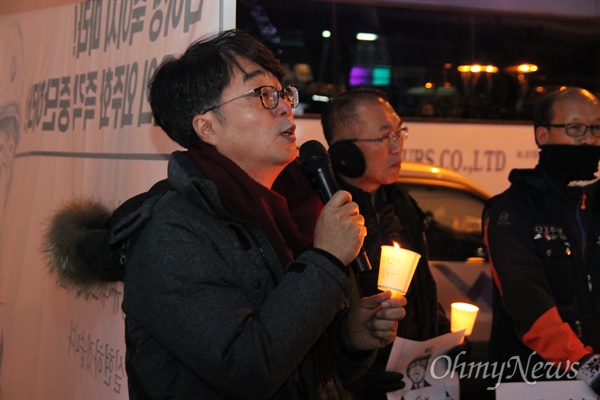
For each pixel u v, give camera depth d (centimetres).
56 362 342
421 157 602
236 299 176
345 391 255
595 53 632
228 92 191
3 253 429
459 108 613
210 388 184
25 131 412
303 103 595
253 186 189
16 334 392
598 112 284
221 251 182
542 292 272
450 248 492
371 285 255
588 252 279
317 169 207
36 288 370
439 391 251
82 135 338
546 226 279
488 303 463
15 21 440
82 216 239
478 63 618
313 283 175
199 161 190
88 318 311
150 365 187
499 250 280
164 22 267
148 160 276
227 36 196
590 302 277
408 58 614
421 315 270
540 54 629
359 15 611
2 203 446
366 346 210
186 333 171
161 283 174
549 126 289
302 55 602
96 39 330
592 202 285
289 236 196
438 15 618
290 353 172
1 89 464
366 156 274
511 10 620
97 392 301
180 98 194
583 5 630
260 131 191
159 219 182
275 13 604
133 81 290
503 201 287
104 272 223
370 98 279
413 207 287
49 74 382
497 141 614
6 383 402
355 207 188
